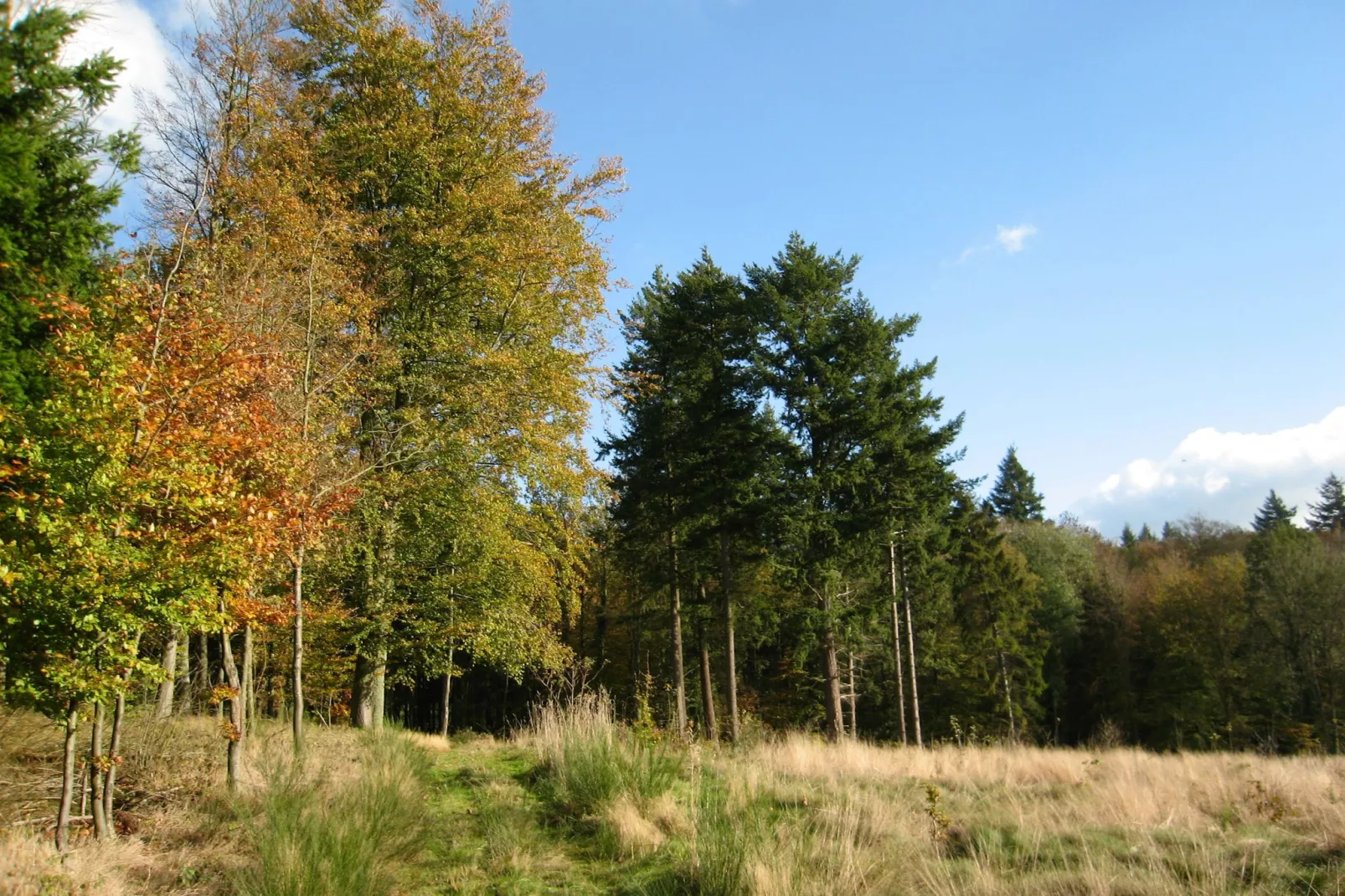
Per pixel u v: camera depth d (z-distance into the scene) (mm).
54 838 6297
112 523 6211
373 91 15211
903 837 6891
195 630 7652
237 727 8078
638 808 7809
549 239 15930
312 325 10500
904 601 27062
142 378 6562
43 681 6160
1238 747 34375
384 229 15320
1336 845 6500
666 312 24281
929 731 35750
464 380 14711
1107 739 17078
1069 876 5508
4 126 8055
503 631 15547
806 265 22766
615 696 30328
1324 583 34719
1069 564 47750
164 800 7906
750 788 7938
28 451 5887
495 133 16188
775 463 22641
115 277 7410
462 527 14750
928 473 23891
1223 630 37750
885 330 22828
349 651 17641
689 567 25750
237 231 9867
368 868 5898
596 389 16469
